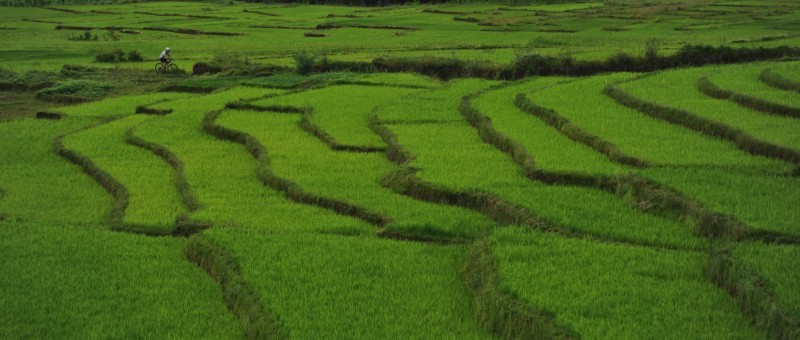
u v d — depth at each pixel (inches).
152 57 1640.0
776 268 365.1
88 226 532.4
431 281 400.2
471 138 716.0
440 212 519.8
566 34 1706.4
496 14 2437.3
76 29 2347.4
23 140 817.5
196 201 565.0
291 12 2979.8
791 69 884.6
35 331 355.3
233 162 691.4
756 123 653.3
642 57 1115.3
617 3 2741.1
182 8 3245.6
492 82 1039.6
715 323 325.1
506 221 492.4
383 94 986.1
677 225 462.0
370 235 490.3
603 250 413.7
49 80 1290.6
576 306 340.8
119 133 828.6
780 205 461.7
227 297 388.5
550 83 987.9
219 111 888.3
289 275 404.5
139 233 512.4
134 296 395.9
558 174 557.9
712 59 1098.7
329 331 338.3
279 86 1106.1
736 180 512.4
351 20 2410.2
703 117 679.7
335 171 635.5
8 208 576.7
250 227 502.0
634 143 626.2
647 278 373.7
